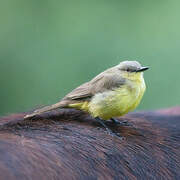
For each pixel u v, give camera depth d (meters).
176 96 27.48
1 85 29.33
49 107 14.54
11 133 12.54
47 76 28.73
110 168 12.73
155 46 28.59
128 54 28.44
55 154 11.95
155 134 15.01
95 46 28.69
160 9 29.91
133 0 29.95
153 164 13.68
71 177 11.70
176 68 27.94
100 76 16.03
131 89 16.00
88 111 15.52
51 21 30.06
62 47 29.05
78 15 29.80
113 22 29.45
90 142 13.07
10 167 10.73
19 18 30.25
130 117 16.66
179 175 13.89
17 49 29.61
